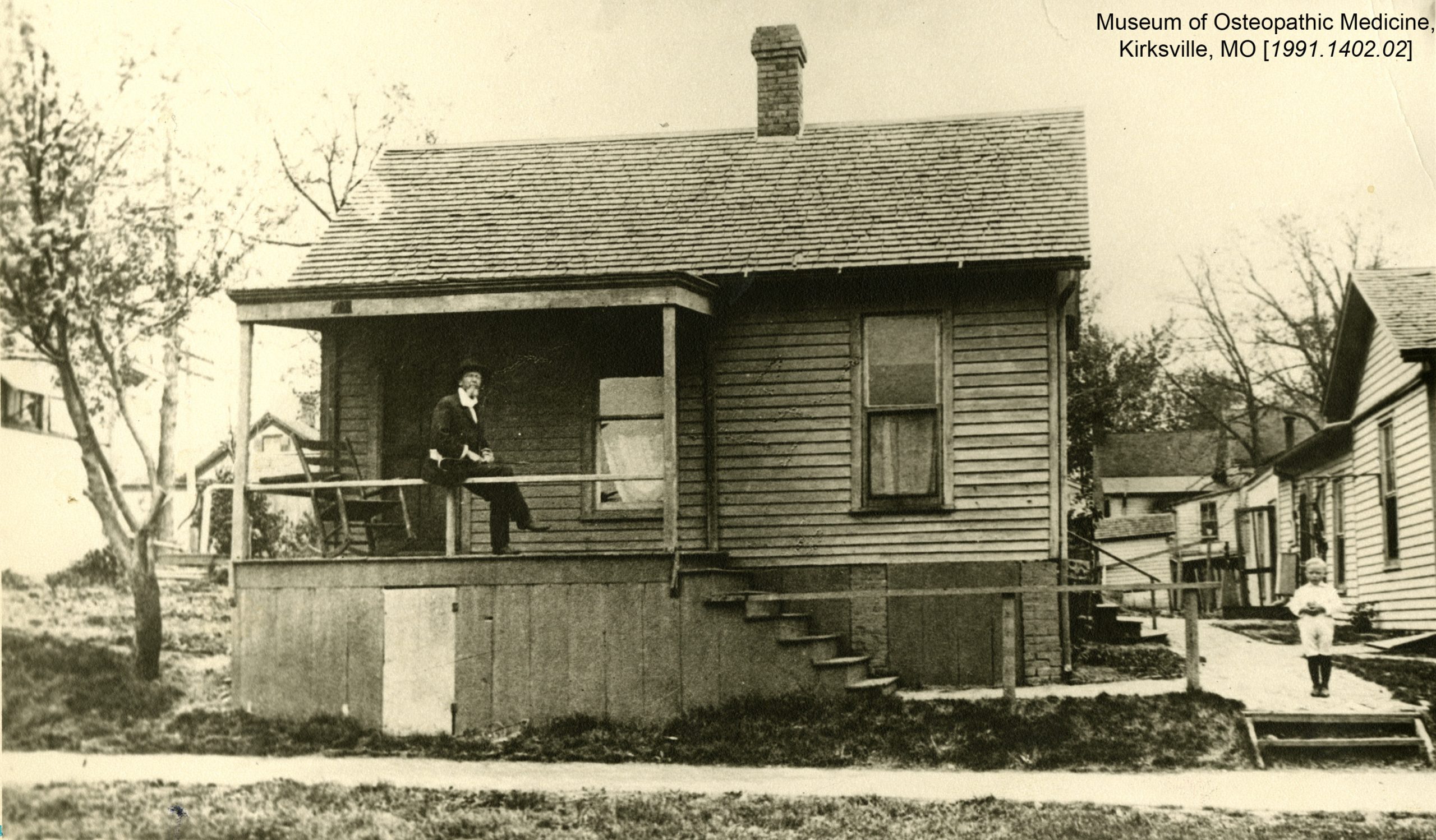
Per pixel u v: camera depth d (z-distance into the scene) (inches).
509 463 572.7
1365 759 417.7
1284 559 984.3
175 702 622.2
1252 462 1524.4
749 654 474.9
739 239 558.6
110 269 836.6
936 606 528.4
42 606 760.3
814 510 542.0
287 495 518.3
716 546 546.9
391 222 609.3
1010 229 538.3
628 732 459.2
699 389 557.9
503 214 605.6
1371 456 738.2
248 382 509.7
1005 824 350.9
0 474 791.7
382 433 583.5
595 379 572.4
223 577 912.3
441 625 481.1
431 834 353.4
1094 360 1438.2
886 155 612.7
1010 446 529.3
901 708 461.1
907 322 546.0
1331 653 470.6
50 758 469.7
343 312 503.8
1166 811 359.3
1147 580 1072.2
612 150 655.1
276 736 475.8
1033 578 521.3
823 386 547.2
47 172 800.3
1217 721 435.2
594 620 473.4
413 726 476.7
